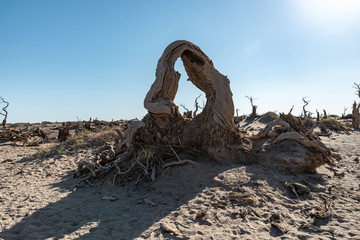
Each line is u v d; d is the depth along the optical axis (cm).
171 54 825
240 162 819
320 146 827
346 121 3666
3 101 2753
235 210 546
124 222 518
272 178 708
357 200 607
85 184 821
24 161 1377
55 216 552
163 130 858
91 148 1522
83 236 455
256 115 3991
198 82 903
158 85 808
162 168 798
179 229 475
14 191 785
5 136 2323
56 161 1285
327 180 780
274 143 866
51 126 3562
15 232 478
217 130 829
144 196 667
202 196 618
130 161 861
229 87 870
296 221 498
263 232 458
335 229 454
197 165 782
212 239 431
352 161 1073
